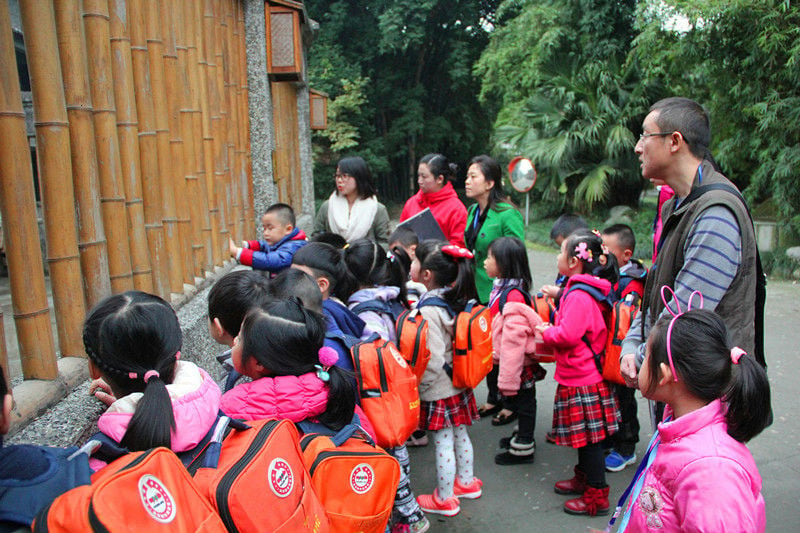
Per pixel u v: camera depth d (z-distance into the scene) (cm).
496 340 326
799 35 723
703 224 178
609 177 1266
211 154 324
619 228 329
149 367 130
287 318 163
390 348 207
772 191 838
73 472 105
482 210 382
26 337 177
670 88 1069
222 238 337
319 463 147
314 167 1755
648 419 371
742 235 177
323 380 163
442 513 271
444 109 2145
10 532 94
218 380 292
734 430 134
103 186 212
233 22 379
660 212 261
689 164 189
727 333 140
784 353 486
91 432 170
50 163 185
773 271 798
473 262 377
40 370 179
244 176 395
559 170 1289
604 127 1237
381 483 158
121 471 98
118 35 220
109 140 211
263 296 192
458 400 270
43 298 180
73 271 194
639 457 326
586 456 266
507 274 317
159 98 255
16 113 171
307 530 125
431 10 1836
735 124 845
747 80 798
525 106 1351
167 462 105
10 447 104
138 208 231
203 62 313
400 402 202
